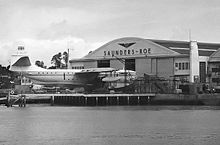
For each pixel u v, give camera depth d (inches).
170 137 2837.1
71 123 3722.9
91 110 5246.1
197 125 3467.0
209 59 7209.6
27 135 2989.7
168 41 7682.1
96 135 2955.2
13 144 2635.3
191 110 5118.1
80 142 2677.2
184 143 2610.7
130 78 6840.6
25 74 7150.6
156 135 2930.6
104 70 6806.1
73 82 7096.5
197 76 6953.7
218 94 6087.6
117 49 7618.1
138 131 3134.8
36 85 7593.5
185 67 6998.0
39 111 5187.0
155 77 6781.5
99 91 6707.7
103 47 7770.7
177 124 3545.8
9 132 3154.5
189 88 6501.0
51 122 3821.4
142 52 7377.0
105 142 2667.3
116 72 6840.6
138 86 6673.2
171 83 6648.6
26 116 4451.3
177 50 7352.4
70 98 6333.7
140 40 7391.7
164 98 6205.7
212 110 5098.4
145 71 7332.7
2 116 4453.7
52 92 6624.0
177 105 6102.4
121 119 3988.7
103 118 4104.3
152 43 7293.3
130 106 5989.2
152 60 7288.4
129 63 7529.5
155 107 5718.5
